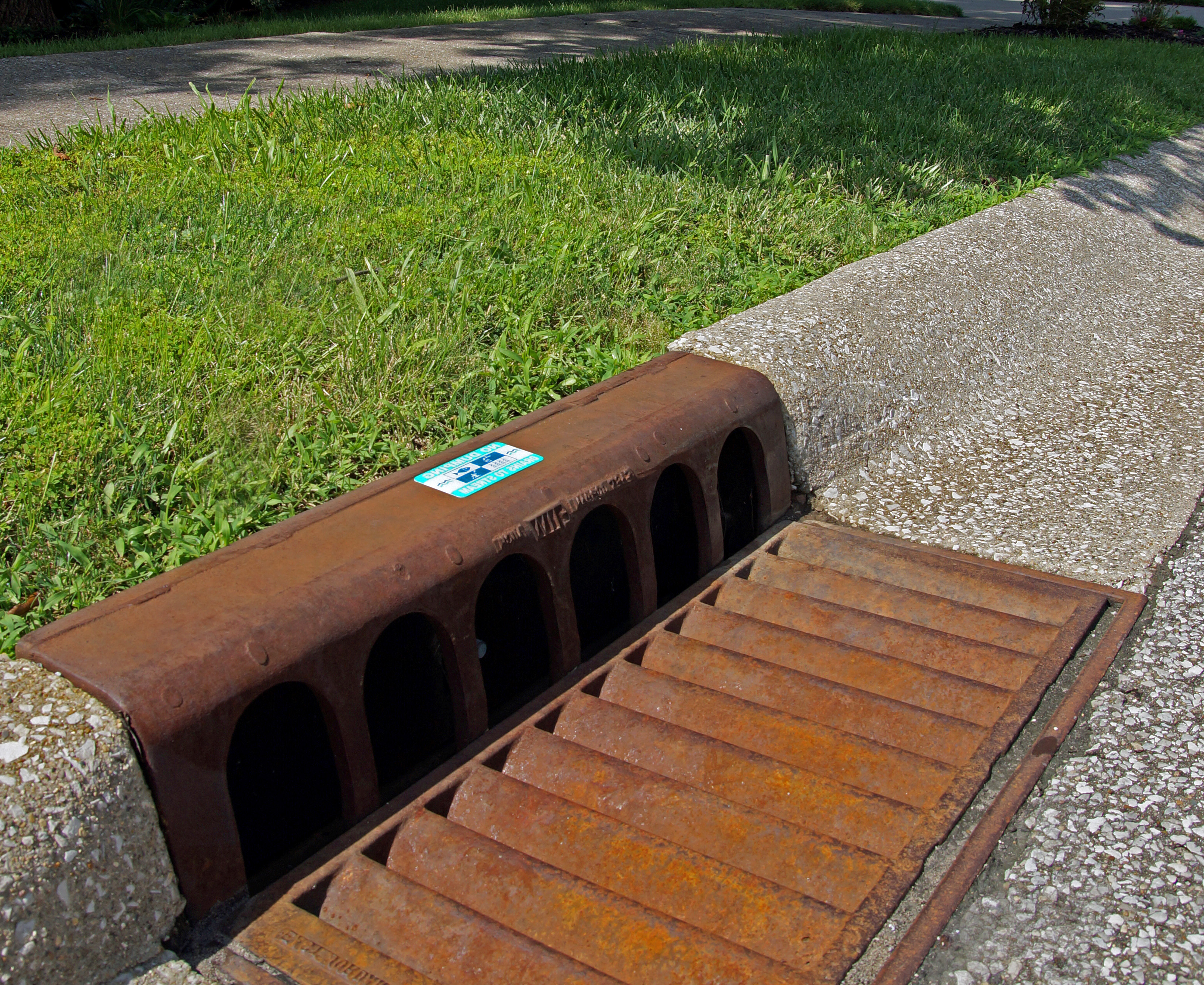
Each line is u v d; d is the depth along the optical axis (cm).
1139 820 213
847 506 349
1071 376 453
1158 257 602
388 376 332
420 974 178
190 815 186
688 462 298
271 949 183
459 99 651
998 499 352
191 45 988
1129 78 1002
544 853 208
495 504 249
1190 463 376
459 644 233
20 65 834
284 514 273
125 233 416
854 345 374
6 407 287
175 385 308
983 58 1024
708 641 277
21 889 162
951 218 556
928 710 246
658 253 451
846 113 727
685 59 853
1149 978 180
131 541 254
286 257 407
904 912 194
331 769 233
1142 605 288
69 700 181
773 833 208
